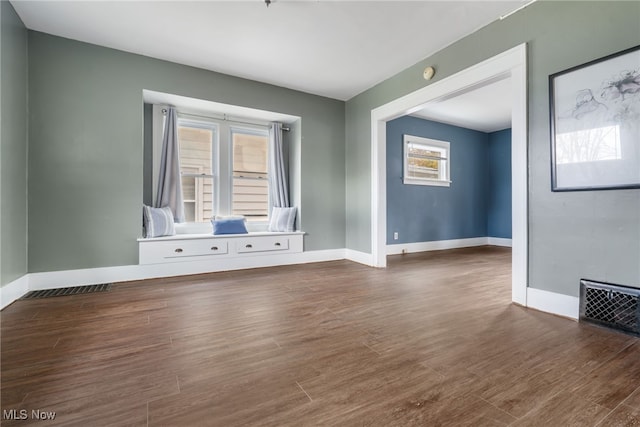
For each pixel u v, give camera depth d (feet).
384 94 12.21
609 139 5.99
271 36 9.07
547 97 6.98
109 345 5.34
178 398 3.84
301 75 11.83
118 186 9.86
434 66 9.99
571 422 3.38
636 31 5.66
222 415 3.53
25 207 8.49
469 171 19.86
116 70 9.83
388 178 16.70
